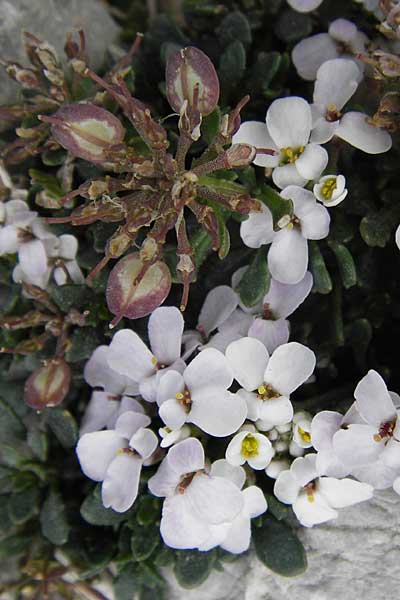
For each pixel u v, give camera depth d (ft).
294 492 0.35
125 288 0.34
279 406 0.34
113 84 0.38
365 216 0.37
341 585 0.38
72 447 0.41
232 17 0.41
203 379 0.34
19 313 0.41
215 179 0.35
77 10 0.46
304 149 0.35
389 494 0.38
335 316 0.38
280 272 0.35
